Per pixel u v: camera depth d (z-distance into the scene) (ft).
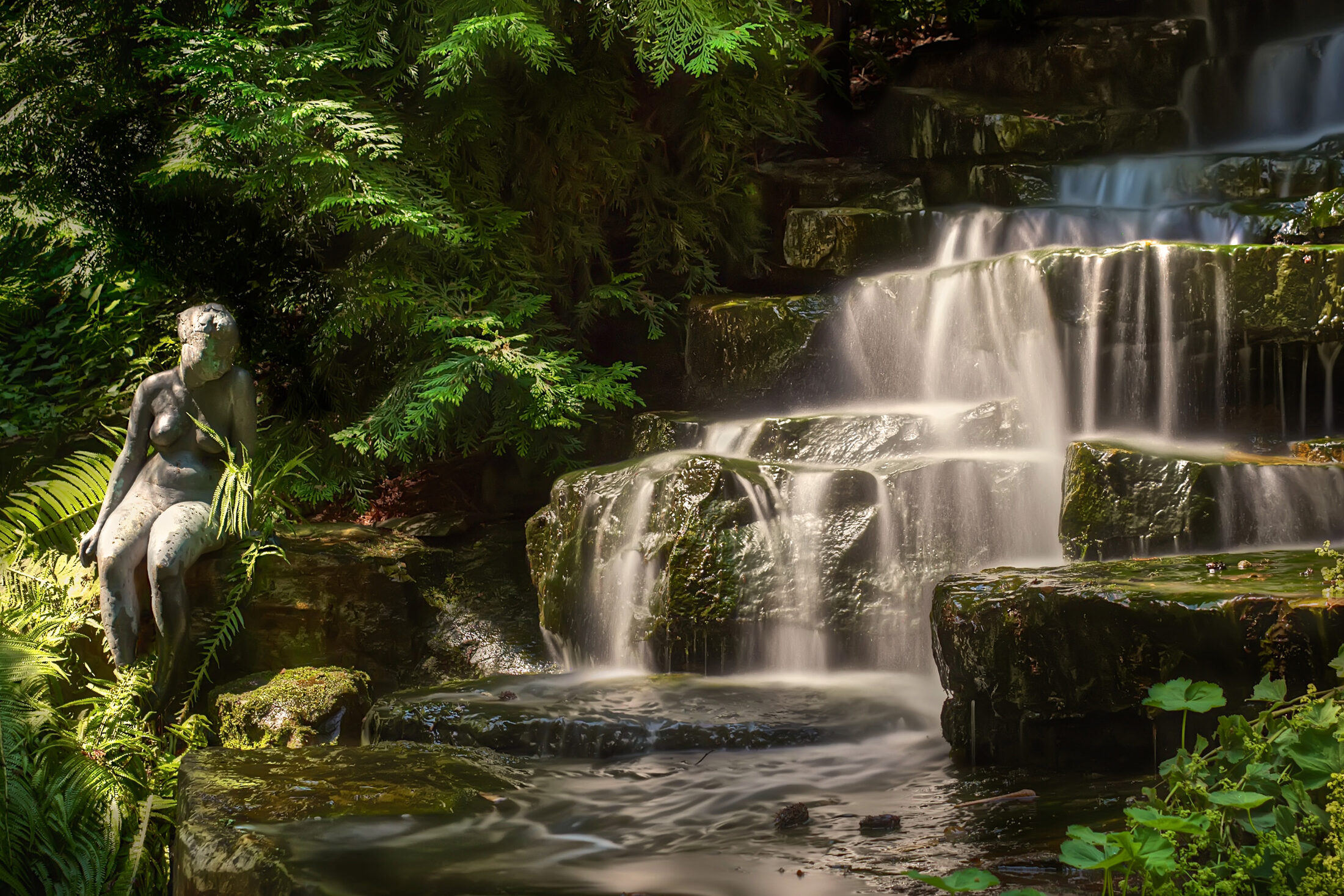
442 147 21.42
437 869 9.18
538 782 12.12
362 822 10.27
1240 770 7.69
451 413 21.06
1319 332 16.01
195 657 17.70
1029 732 11.87
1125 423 17.54
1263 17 26.66
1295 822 7.03
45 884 14.43
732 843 9.93
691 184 24.13
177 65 18.69
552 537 18.80
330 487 21.81
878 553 16.42
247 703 16.19
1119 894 7.46
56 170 21.91
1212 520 13.76
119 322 26.30
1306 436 16.48
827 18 26.96
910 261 22.22
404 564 19.83
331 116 19.21
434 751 13.07
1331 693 8.41
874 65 29.78
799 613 16.38
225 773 11.85
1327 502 13.75
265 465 19.69
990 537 16.24
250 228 21.97
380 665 19.21
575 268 23.77
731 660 16.65
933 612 12.70
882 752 13.10
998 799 10.63
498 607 20.22
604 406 21.52
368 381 22.66
